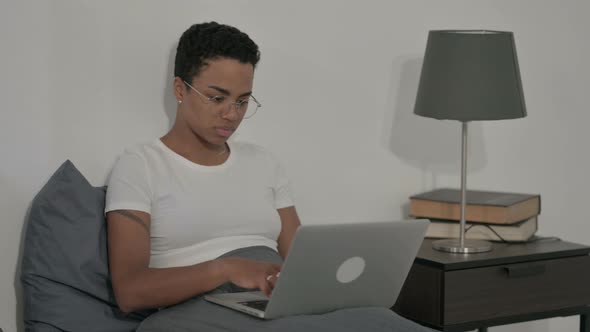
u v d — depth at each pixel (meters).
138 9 2.29
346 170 2.70
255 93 2.51
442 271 2.29
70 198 2.04
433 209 2.61
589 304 2.54
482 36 2.35
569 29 3.12
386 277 1.90
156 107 2.34
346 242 1.75
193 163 2.13
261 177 2.25
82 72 2.22
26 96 2.14
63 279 1.99
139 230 2.00
